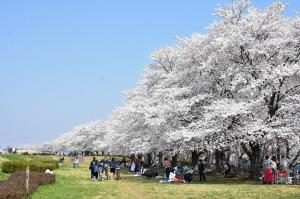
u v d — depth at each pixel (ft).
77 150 447.42
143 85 172.86
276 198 66.49
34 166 131.34
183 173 113.19
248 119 99.50
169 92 119.55
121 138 166.30
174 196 73.56
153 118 116.16
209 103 113.39
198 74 121.39
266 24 106.11
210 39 118.73
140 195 76.48
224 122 99.96
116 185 96.17
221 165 149.28
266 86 99.40
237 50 107.04
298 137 93.56
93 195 76.13
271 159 98.53
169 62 162.30
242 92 101.71
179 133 103.60
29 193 69.05
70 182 103.86
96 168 113.70
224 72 108.27
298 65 96.63
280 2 106.93
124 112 159.12
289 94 102.68
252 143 100.63
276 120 97.35
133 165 146.61
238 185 88.38
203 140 104.58
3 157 170.30
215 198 69.26
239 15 116.47
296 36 107.96
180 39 142.31
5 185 74.23
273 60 106.52
